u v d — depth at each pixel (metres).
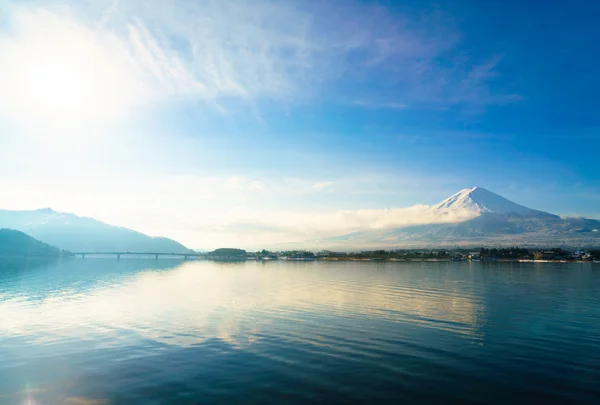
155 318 45.16
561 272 152.38
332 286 88.00
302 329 39.00
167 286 88.50
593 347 32.66
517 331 38.50
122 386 23.67
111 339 35.00
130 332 37.78
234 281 105.38
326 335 36.44
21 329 39.34
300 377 25.12
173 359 28.92
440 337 35.78
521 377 25.41
